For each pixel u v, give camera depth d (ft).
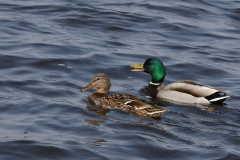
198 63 58.29
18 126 34.24
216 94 45.09
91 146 31.09
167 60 59.06
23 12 77.71
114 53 60.59
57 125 35.01
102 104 42.57
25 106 39.17
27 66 52.90
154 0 90.58
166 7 85.87
